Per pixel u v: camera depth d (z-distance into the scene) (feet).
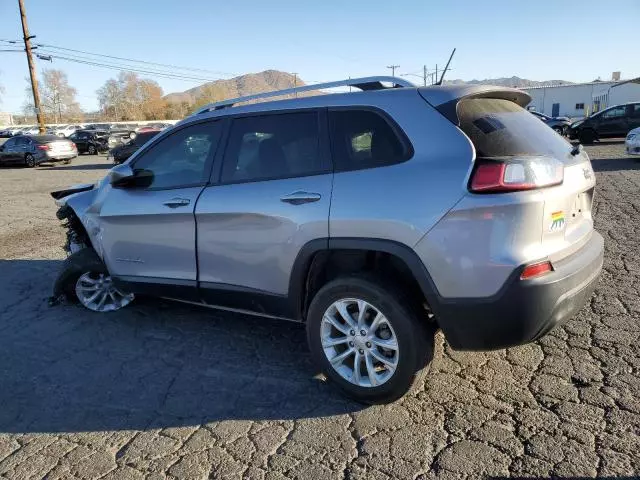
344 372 11.00
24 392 12.04
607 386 10.97
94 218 15.20
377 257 10.68
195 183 12.94
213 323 15.44
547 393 10.86
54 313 16.71
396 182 9.93
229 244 12.19
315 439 9.86
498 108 10.80
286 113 11.78
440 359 12.47
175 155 13.48
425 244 9.52
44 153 79.05
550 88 182.50
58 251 25.00
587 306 15.06
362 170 10.47
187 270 13.23
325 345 11.04
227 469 9.19
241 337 14.43
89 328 15.46
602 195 31.81
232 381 12.12
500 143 9.73
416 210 9.59
